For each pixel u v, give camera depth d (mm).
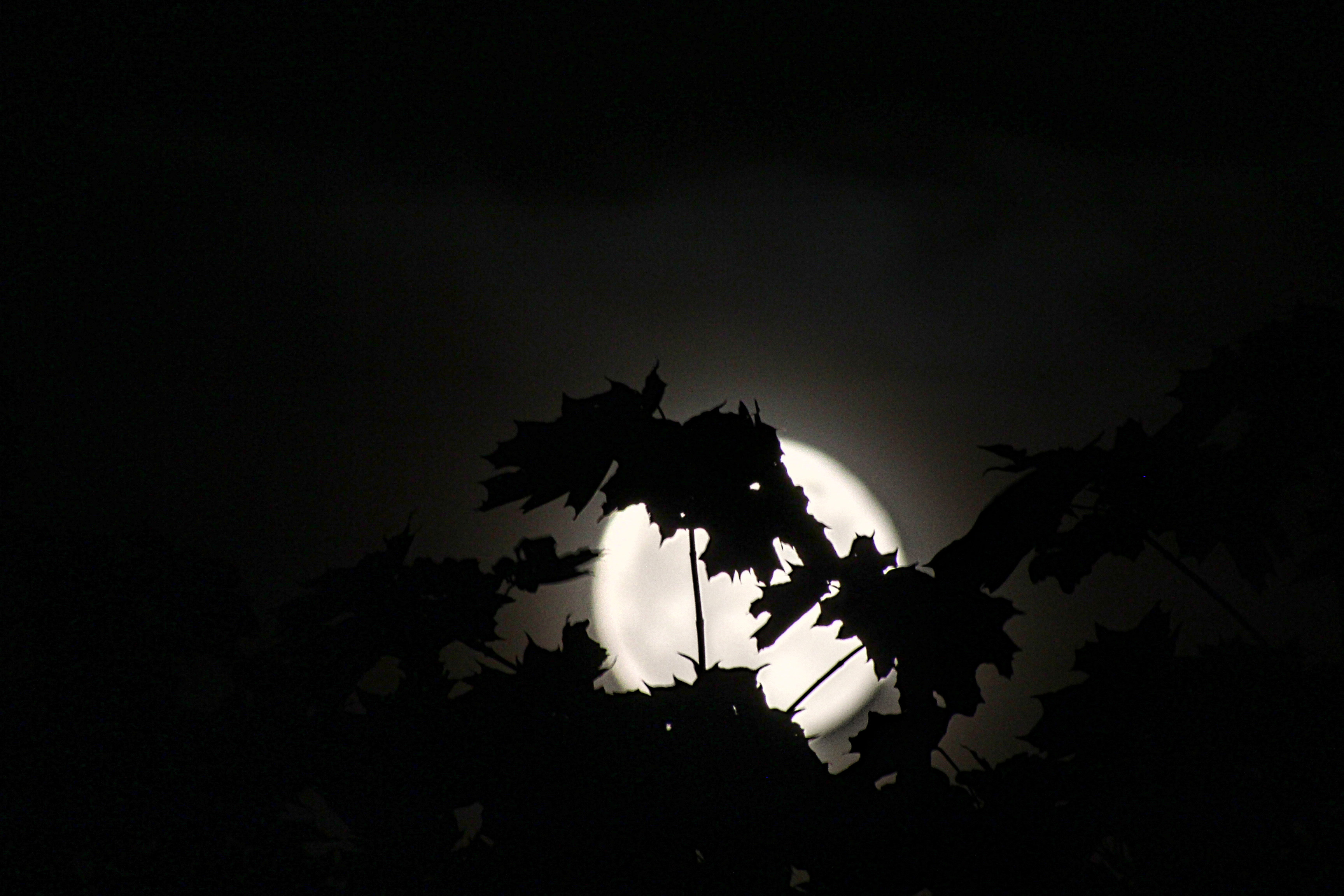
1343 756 3820
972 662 3869
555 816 3855
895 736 3871
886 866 3840
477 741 3873
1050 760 3859
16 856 3832
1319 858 3807
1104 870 3832
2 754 3844
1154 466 3879
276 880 3844
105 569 3875
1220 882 3811
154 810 3846
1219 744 3836
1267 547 3859
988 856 3832
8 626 3863
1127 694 3861
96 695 3857
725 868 3844
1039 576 3873
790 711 3881
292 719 3875
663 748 3873
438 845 3855
